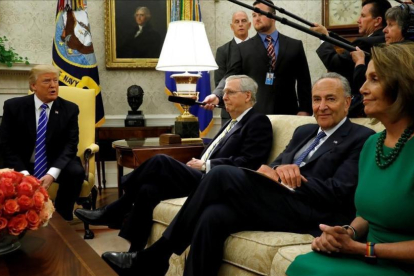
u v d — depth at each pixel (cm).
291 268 183
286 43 425
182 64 379
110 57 610
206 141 395
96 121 568
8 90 557
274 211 230
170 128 583
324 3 570
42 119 381
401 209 163
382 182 170
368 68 175
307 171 250
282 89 424
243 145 309
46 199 214
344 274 166
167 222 280
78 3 561
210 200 231
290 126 309
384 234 172
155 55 618
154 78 627
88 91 427
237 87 317
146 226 299
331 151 246
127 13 609
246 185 229
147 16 613
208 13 625
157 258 243
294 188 234
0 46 541
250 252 214
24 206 200
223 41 629
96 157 566
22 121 380
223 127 339
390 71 167
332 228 176
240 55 426
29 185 205
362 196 177
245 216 230
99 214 302
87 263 188
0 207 196
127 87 622
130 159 365
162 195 299
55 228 239
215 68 396
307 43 620
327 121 252
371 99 173
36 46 595
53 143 383
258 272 210
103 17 612
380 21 337
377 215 170
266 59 419
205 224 225
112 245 371
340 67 352
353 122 279
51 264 187
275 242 210
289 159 268
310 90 436
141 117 587
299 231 233
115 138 568
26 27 591
